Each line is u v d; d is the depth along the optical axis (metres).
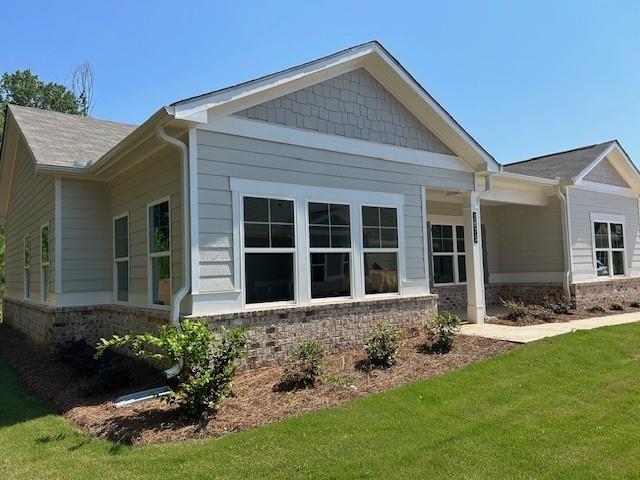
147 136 7.05
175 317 6.50
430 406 5.44
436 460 4.07
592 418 5.06
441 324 8.23
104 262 10.36
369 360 7.27
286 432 4.71
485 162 10.83
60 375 7.85
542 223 14.26
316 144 8.24
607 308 14.10
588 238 14.47
